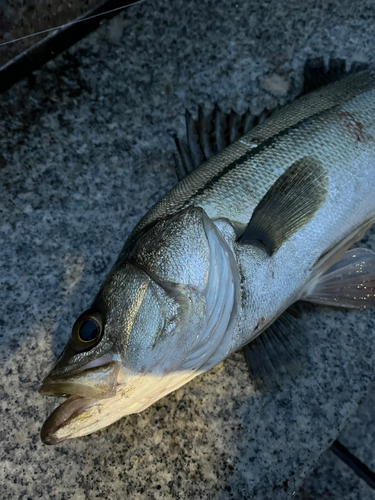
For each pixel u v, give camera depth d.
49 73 0.45
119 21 0.46
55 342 0.39
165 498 0.34
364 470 0.38
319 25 0.45
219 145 0.39
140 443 0.35
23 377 0.38
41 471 0.35
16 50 0.43
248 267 0.31
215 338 0.30
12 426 0.37
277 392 0.35
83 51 0.45
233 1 0.46
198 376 0.36
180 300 0.28
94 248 0.41
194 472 0.34
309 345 0.36
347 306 0.36
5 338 0.39
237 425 0.35
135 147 0.44
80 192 0.43
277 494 0.34
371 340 0.36
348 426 0.39
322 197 0.33
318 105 0.35
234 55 0.46
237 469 0.34
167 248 0.29
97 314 0.27
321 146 0.34
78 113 0.45
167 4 0.46
